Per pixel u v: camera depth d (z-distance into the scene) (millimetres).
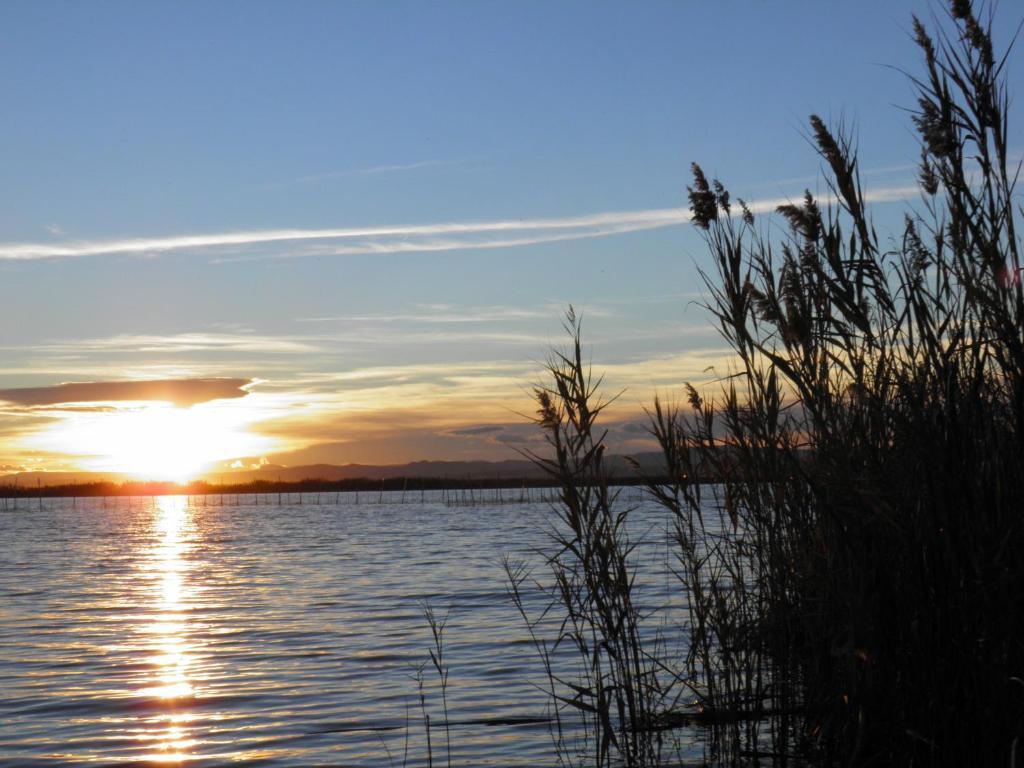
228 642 14227
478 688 10211
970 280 4328
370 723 8930
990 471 4309
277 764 7672
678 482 7090
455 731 8438
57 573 28672
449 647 12867
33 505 163250
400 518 75312
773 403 6051
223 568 29547
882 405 4688
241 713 9539
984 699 4367
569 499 6676
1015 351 4137
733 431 6277
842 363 4836
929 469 4359
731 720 6562
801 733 6234
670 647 10094
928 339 4449
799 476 5977
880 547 4969
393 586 22031
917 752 4684
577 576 7113
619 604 6809
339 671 11602
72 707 9945
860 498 4684
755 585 6797
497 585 20844
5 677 11672
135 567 30609
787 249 5527
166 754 8070
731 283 5812
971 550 4270
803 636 6398
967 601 4293
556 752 7477
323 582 23859
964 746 4434
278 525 67625
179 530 62219
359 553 34906
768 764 6301
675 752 6859
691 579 7184
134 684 11109
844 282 4777
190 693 10555
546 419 6648
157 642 14375
